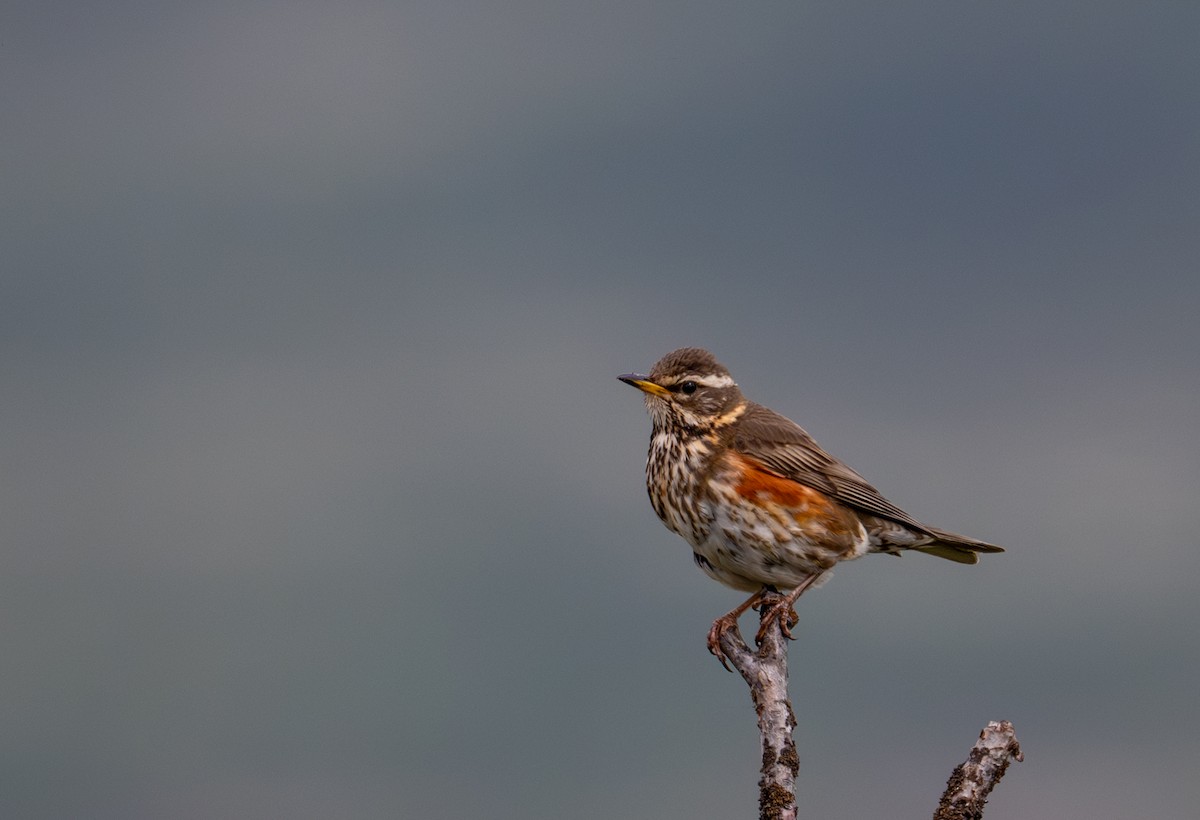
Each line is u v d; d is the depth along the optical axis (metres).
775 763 9.50
